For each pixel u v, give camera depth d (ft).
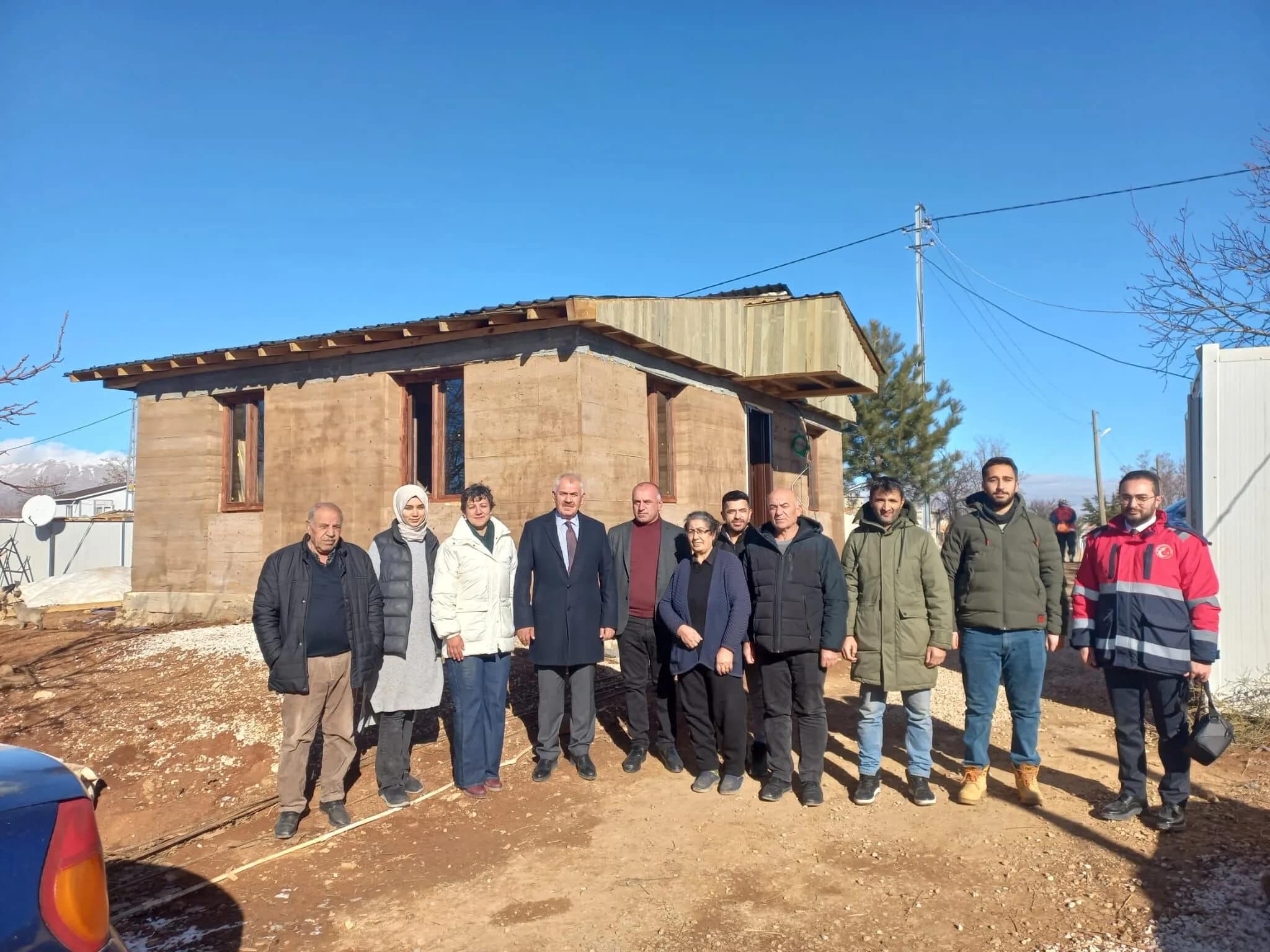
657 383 33.91
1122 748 15.74
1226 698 22.21
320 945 12.16
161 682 26.02
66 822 7.45
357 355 33.24
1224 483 22.85
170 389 38.68
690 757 20.43
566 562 18.93
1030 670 16.33
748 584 17.92
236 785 19.43
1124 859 14.02
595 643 18.90
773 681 17.38
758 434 42.06
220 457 37.88
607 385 29.76
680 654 17.98
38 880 7.08
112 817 18.38
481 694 18.19
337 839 16.06
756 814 16.60
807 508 48.26
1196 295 41.50
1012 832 15.38
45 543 68.33
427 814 17.12
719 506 37.14
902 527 17.04
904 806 16.85
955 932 12.01
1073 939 11.65
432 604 17.74
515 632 18.74
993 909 12.61
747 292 43.29
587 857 14.88
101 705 24.48
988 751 18.51
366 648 16.93
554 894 13.51
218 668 26.58
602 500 29.12
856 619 17.11
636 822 16.34
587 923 12.53
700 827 15.99
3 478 29.96
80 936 7.18
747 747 20.02
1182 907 12.32
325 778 16.90
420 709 18.04
